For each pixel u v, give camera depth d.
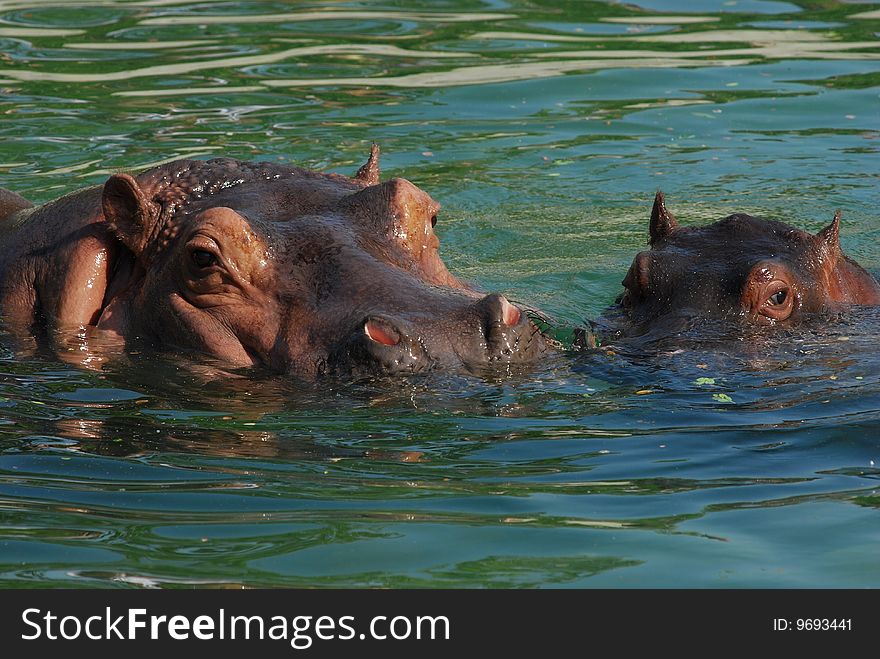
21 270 35.28
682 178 53.84
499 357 29.53
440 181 53.06
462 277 43.47
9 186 49.72
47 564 22.45
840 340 34.53
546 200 51.66
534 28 74.56
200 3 79.94
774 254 37.03
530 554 22.56
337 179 35.12
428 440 27.59
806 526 23.41
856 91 63.56
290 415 28.94
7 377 31.66
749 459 26.55
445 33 73.62
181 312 32.25
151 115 59.12
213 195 34.06
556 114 61.16
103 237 34.38
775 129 59.34
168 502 24.94
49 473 26.36
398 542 23.05
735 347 33.72
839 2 79.56
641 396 30.25
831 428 28.02
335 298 30.55
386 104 61.72
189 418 29.09
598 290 42.38
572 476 25.84
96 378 31.59
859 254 45.59
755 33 73.44
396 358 28.80
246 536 23.42
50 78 64.44
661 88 64.44
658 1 80.44
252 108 60.56
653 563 22.14
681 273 36.91
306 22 75.81
